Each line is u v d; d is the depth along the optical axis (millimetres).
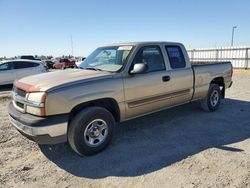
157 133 5004
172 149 4211
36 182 3266
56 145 4461
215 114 6371
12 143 4594
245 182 3131
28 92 3664
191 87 5656
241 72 21875
